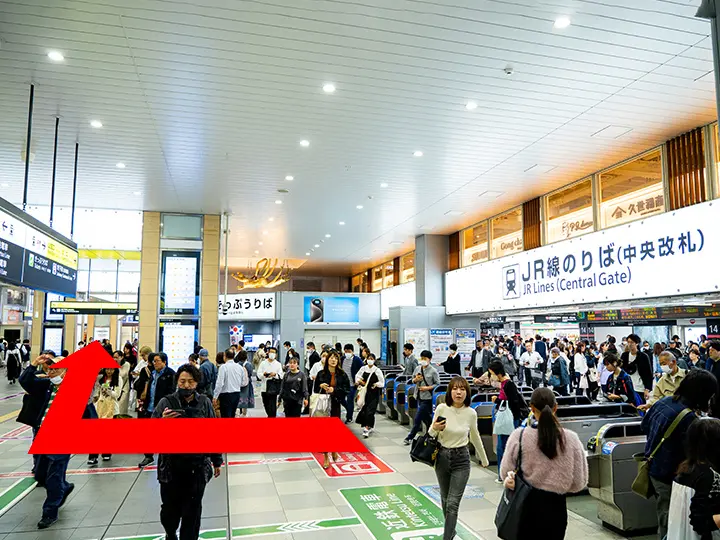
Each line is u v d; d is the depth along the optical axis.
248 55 6.60
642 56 6.68
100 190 12.86
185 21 5.84
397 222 16.95
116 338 27.14
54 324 23.88
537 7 5.65
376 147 10.01
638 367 7.95
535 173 11.75
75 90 7.50
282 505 5.65
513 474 3.20
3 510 5.48
